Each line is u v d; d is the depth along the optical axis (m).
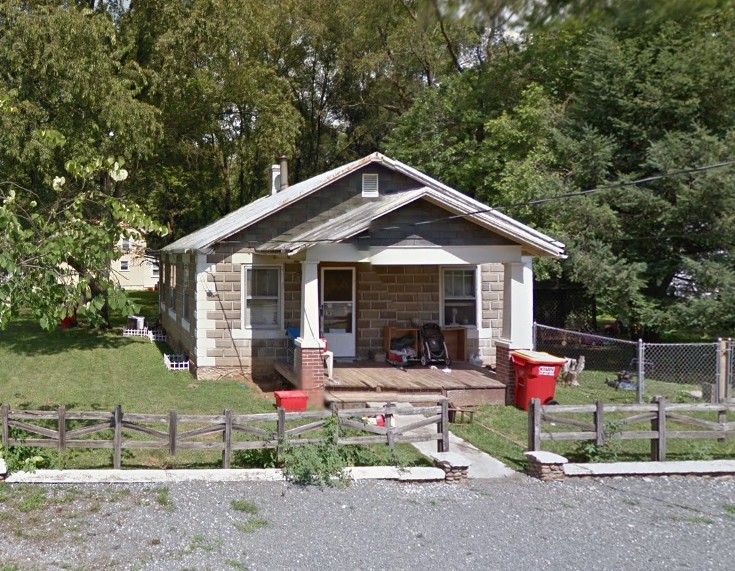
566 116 20.16
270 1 31.38
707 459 9.73
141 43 22.70
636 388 14.62
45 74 18.44
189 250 16.00
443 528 7.09
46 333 24.28
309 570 6.02
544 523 7.29
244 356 16.09
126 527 6.83
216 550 6.36
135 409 12.75
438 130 26.22
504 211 18.75
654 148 17.03
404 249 13.15
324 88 36.12
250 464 8.93
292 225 16.20
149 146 21.16
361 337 16.55
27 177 20.09
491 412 12.83
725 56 17.06
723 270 16.52
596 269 17.28
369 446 9.83
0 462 7.92
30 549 6.28
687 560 6.39
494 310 16.83
